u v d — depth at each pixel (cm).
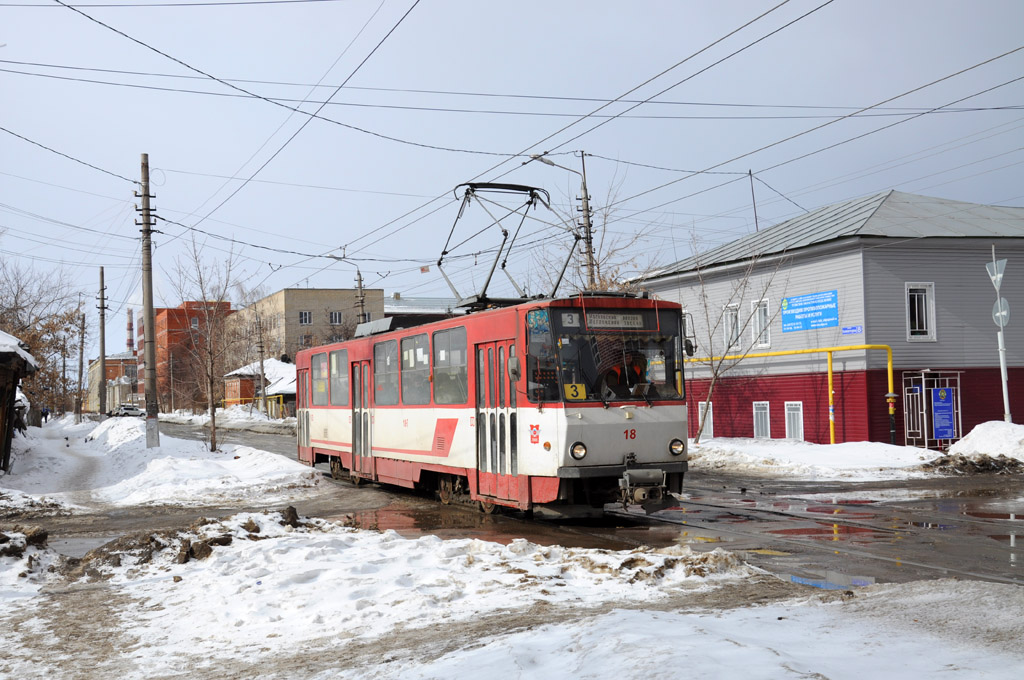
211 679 589
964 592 668
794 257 2911
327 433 2189
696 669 454
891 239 2661
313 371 2300
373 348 1902
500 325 1384
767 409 3009
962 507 1487
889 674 457
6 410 2339
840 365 2733
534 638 600
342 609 752
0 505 1645
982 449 2327
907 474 2094
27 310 4434
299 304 8619
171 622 762
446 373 1566
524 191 1814
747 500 1628
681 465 1336
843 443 2502
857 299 2686
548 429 1282
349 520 1366
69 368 6469
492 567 898
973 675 455
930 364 2709
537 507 1319
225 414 7100
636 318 1346
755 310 2883
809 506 1521
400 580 838
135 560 1046
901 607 635
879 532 1194
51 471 2477
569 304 1310
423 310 9781
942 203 3092
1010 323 2800
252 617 752
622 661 486
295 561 963
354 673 570
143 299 2742
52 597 884
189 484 1967
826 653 512
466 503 1619
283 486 1981
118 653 672
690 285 3362
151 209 2780
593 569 875
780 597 747
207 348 3175
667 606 724
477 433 1458
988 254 2783
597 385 1299
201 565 1005
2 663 652
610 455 1291
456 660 560
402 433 1750
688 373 3378
